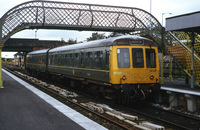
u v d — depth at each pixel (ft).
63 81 60.08
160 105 35.35
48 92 46.06
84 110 30.14
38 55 79.36
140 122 24.85
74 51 47.50
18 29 49.49
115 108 32.55
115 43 31.58
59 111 27.37
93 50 38.29
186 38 44.98
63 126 21.22
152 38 58.03
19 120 23.15
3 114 25.55
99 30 57.57
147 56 33.12
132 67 32.01
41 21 51.06
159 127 21.31
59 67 57.67
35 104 31.24
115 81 31.40
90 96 42.45
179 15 34.78
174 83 43.98
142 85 32.91
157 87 33.50
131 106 34.42
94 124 22.03
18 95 38.75
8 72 105.70
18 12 49.37
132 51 32.17
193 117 26.50
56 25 51.83
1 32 47.65
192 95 30.25
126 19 55.16
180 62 43.32
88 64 40.37
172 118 27.40
